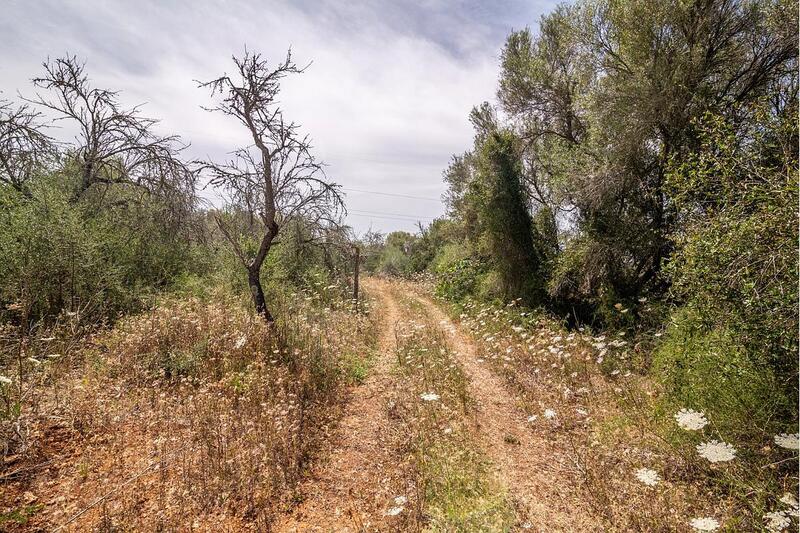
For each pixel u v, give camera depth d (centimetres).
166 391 653
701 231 520
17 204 930
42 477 436
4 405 505
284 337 862
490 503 441
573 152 1401
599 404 697
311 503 444
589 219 1266
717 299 477
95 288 955
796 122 483
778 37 913
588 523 407
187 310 937
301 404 653
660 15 1002
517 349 997
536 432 623
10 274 826
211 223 1538
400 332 1262
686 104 1005
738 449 432
